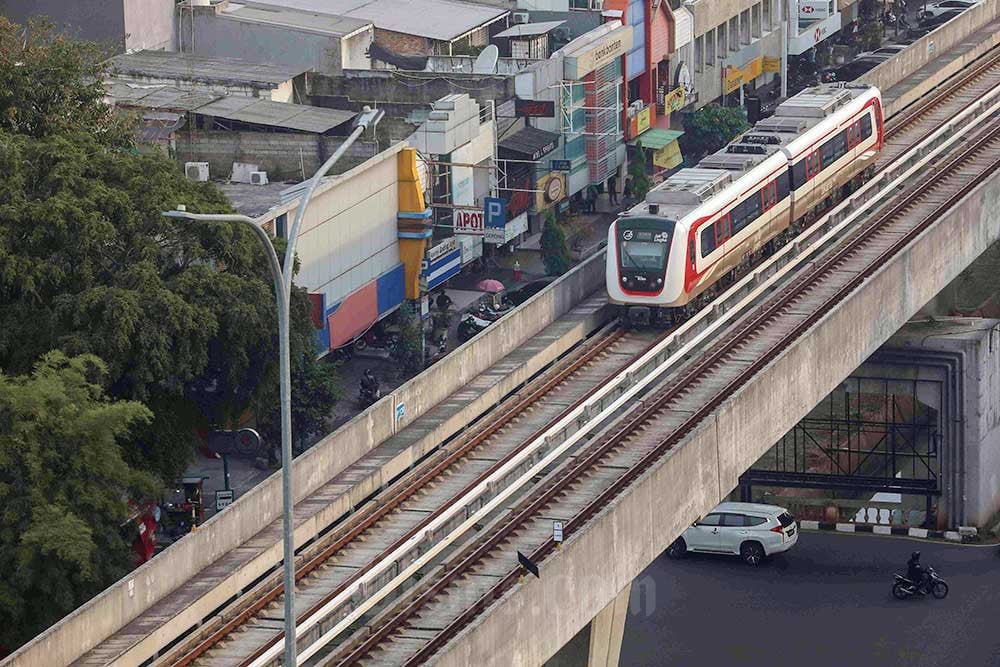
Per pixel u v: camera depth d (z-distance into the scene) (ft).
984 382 304.50
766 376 250.57
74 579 226.99
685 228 293.84
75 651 199.00
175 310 256.73
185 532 273.13
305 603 213.87
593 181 452.35
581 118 447.83
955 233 310.04
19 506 227.81
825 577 289.74
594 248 422.41
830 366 270.26
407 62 442.50
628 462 246.47
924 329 310.45
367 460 247.09
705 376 276.62
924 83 419.95
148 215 267.39
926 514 312.09
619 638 232.73
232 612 212.02
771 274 319.27
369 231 357.82
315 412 306.76
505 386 273.75
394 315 370.32
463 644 186.91
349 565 222.69
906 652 263.29
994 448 310.86
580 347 293.43
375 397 333.83
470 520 223.92
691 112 504.84
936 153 369.50
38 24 376.07
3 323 260.21
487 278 406.41
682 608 279.08
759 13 555.28
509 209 418.10
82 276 260.42
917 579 280.72
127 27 420.36
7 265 257.96
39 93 302.04
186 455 269.03
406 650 200.23
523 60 439.63
